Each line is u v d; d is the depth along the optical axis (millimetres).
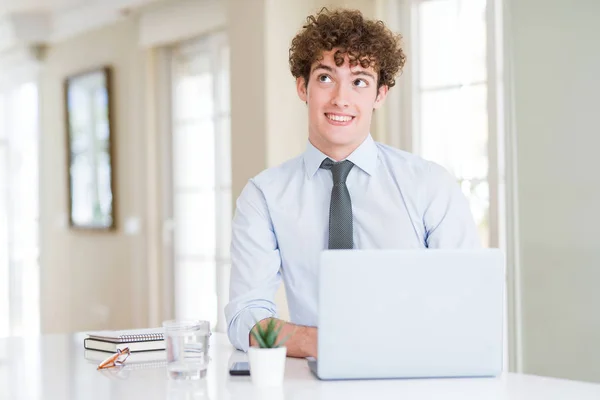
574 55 3150
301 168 2174
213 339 2232
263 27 3994
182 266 5336
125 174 5715
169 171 5426
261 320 1939
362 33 2039
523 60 3297
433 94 3844
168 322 1729
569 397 1490
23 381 1720
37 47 6598
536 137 3264
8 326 7312
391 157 2213
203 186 5125
